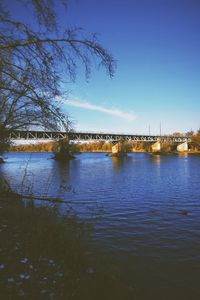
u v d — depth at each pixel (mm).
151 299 6527
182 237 11734
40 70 6586
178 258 9320
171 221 14523
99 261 7801
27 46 6188
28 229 8039
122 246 10461
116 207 18203
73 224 8805
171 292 6965
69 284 5562
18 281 5012
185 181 32969
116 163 69812
